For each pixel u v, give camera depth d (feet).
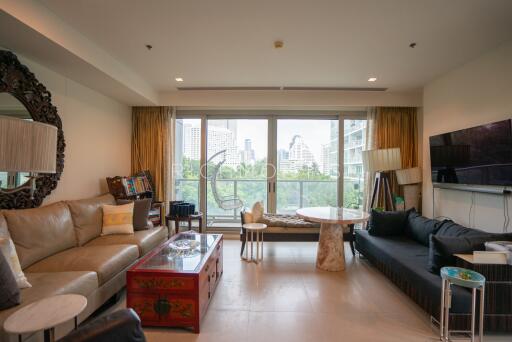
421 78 13.05
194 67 11.96
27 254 7.67
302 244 15.01
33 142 4.96
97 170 13.03
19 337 4.82
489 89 10.00
